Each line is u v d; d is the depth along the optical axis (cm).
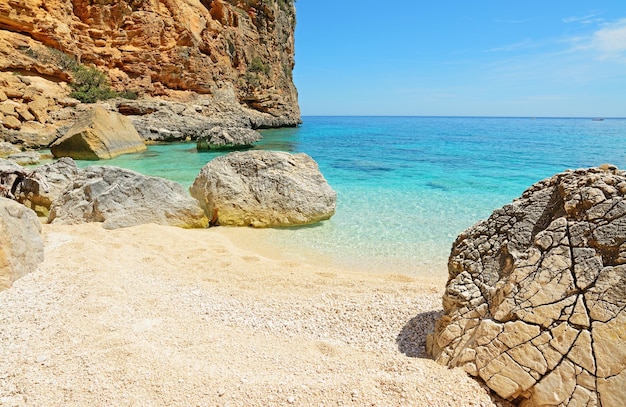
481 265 402
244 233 980
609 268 303
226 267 702
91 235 829
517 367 310
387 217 1113
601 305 295
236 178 1075
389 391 319
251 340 441
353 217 1114
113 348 389
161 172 1722
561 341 299
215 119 3697
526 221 389
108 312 472
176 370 355
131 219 937
